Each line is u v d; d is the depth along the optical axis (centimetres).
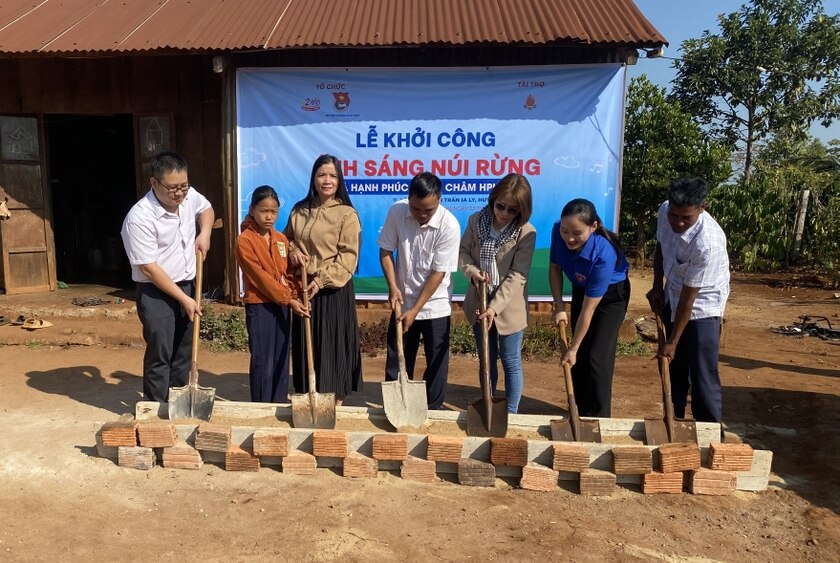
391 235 434
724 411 508
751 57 1706
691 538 321
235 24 707
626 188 1397
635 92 1398
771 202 1355
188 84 773
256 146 704
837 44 1672
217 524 324
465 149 695
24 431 437
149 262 412
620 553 306
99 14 752
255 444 373
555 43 627
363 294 724
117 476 373
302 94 693
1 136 782
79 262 1126
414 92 689
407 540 312
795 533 327
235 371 595
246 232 417
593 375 420
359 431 396
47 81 792
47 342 666
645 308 860
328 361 432
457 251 419
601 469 370
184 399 403
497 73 682
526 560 298
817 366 650
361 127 698
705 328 390
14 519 326
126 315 726
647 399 533
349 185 707
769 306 1011
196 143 780
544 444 372
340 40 643
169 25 712
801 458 419
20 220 806
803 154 2055
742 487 370
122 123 1152
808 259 1405
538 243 705
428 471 372
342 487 364
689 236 379
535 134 690
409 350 456
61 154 1109
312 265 426
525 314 427
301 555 299
